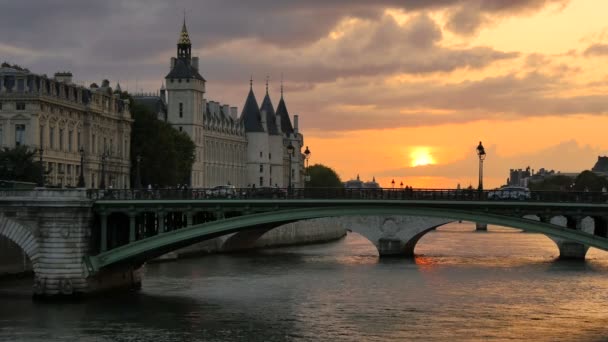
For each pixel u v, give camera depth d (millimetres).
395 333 89812
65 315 95875
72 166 173500
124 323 92812
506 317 98000
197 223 115375
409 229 170625
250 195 105938
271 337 87875
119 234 112125
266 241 197500
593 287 120750
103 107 185875
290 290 116062
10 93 160000
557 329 92125
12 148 151500
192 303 104562
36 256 103625
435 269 143750
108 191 105875
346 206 105062
